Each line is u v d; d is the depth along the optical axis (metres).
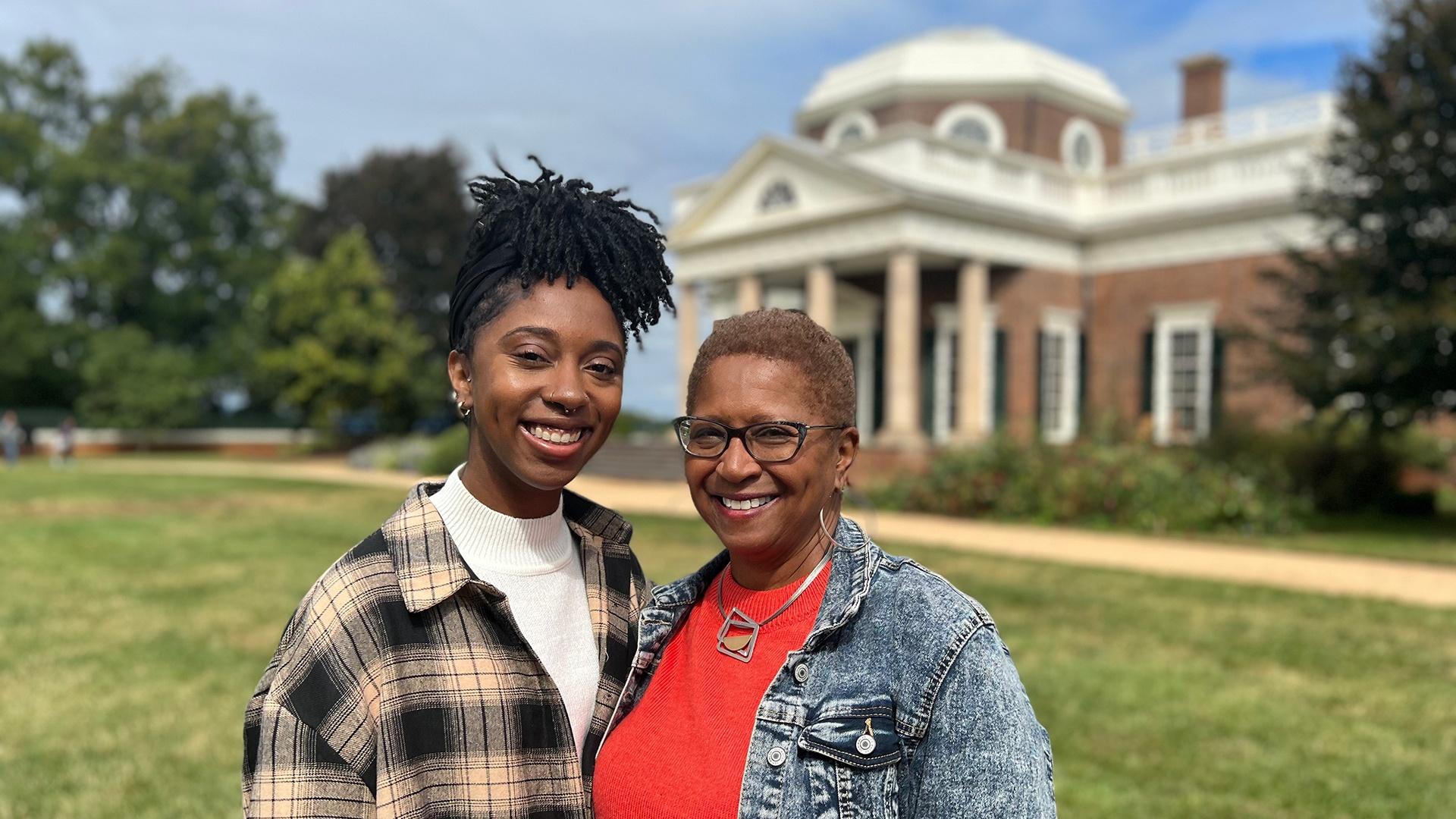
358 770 1.41
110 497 17.52
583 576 1.80
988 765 1.33
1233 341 18.08
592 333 1.55
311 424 33.97
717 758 1.48
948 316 21.98
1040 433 15.70
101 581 8.95
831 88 28.48
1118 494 13.62
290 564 9.88
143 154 41.31
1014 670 1.43
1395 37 13.34
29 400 38.88
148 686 5.73
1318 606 7.81
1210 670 5.90
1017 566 9.70
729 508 1.58
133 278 39.91
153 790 4.28
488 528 1.65
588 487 19.97
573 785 1.58
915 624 1.45
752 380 1.55
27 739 4.88
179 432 37.75
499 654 1.55
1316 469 15.45
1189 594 8.29
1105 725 4.96
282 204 43.91
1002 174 21.08
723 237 22.39
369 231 37.47
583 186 1.63
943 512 15.21
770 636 1.58
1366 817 3.94
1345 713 5.16
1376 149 13.38
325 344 31.47
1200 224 20.03
